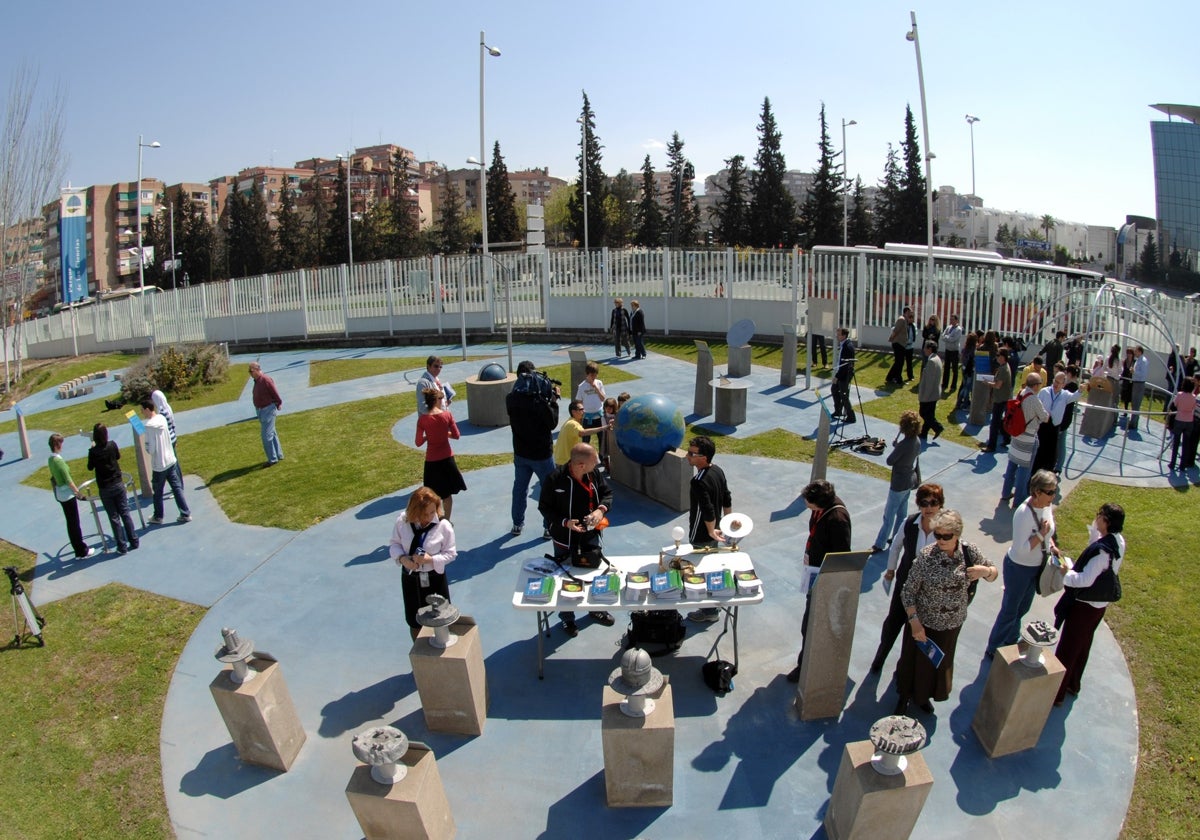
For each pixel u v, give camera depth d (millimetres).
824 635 5633
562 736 5805
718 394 13781
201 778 5613
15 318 35500
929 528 5836
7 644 7824
